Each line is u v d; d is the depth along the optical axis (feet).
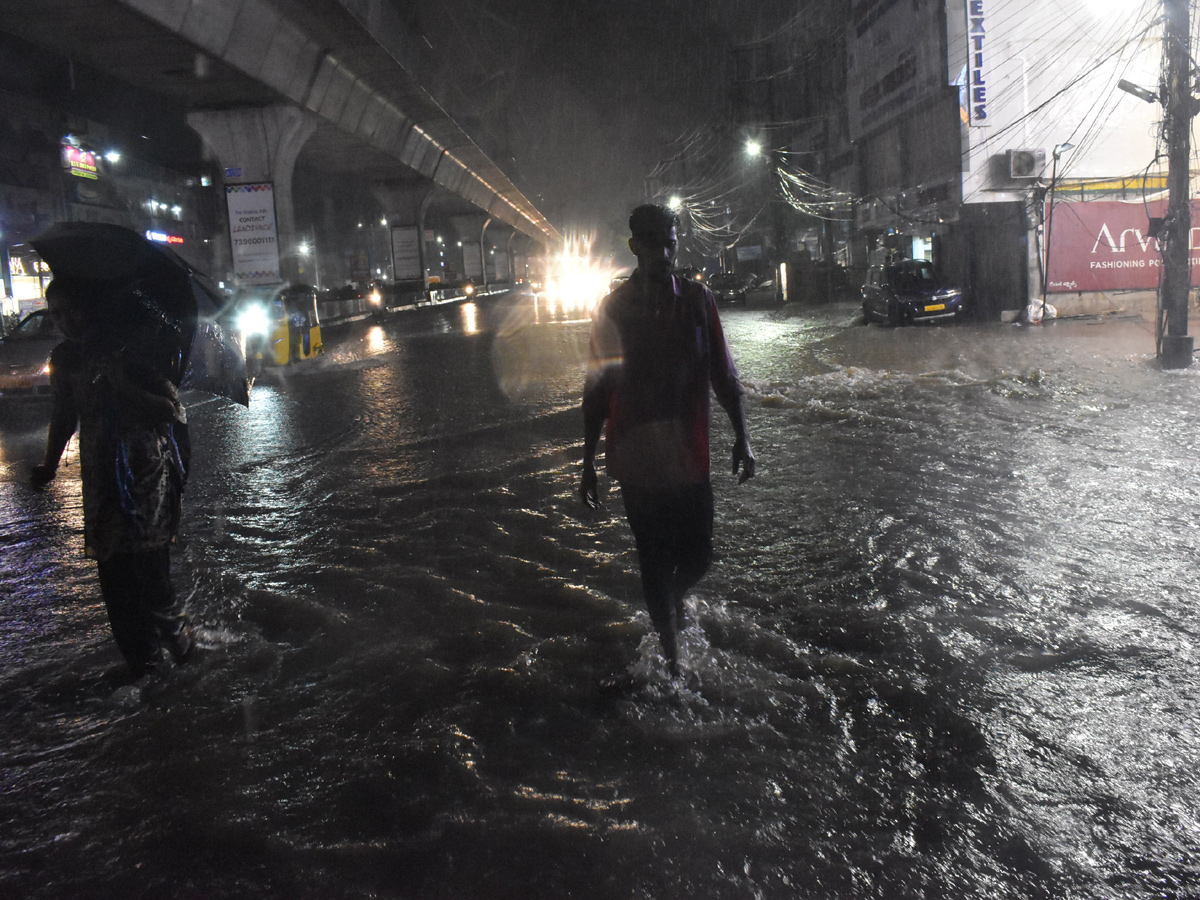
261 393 44.83
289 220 106.11
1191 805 7.07
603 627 11.18
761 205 161.99
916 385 32.63
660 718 8.76
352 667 10.46
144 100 160.25
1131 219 67.31
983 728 8.33
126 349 9.87
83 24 73.00
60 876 6.84
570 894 6.26
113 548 9.82
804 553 14.06
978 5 66.39
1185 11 35.76
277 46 91.91
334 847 6.96
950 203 71.05
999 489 17.63
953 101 70.23
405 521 17.26
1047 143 67.62
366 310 141.90
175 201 191.42
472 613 12.01
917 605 11.55
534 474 21.13
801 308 102.94
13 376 39.40
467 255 320.09
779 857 6.58
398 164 176.35
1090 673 9.45
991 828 6.85
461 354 61.26
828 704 8.96
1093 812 7.02
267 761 8.40
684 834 6.89
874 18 92.43
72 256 9.68
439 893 6.35
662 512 9.48
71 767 8.54
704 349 9.47
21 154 133.49
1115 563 12.98
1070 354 43.06
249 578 14.11
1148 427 23.43
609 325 9.38
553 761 8.08
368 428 30.35
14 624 12.92
